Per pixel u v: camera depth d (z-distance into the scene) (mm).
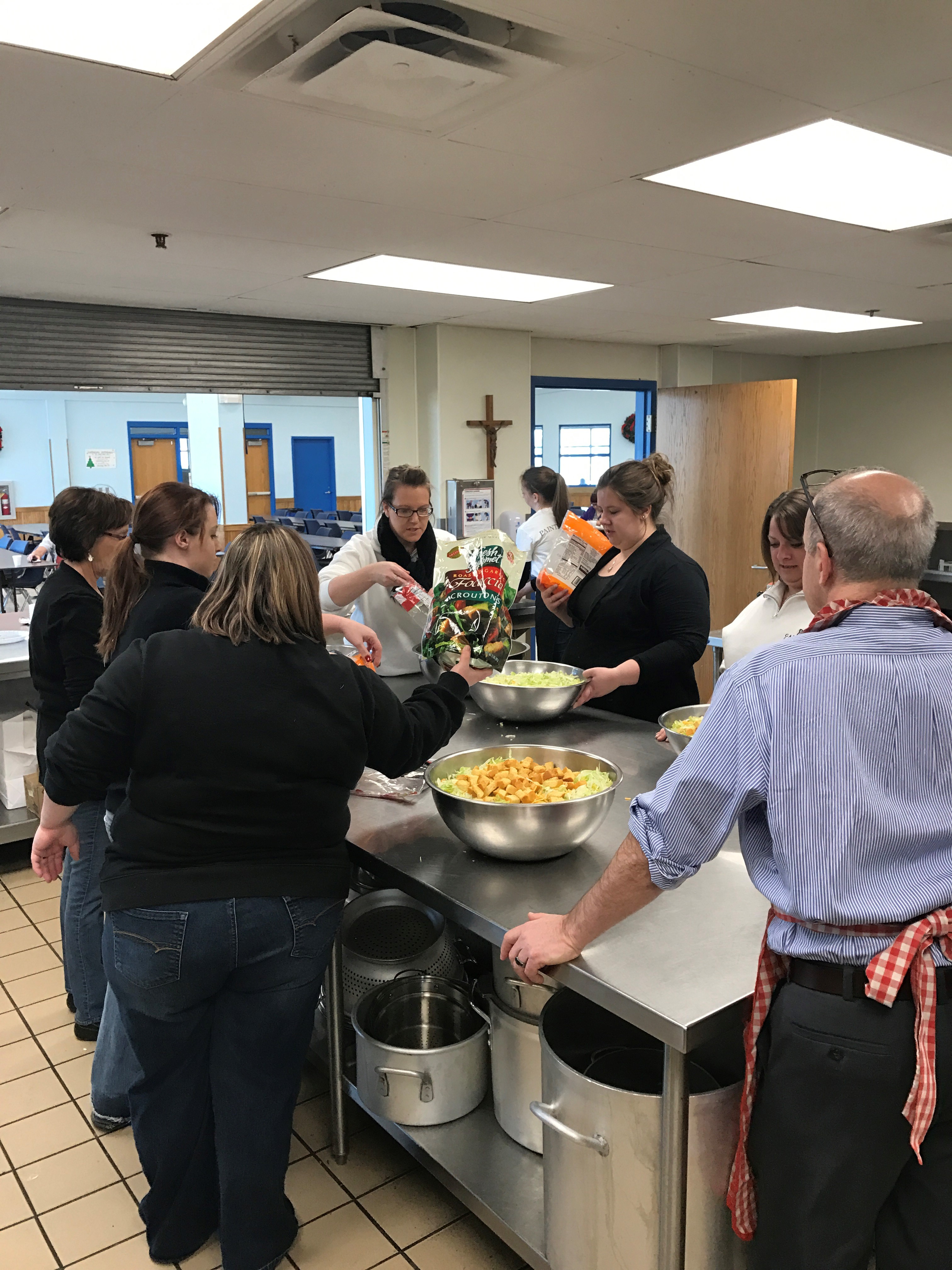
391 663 3018
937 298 5426
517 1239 1638
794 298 5387
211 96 2270
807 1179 1169
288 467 15672
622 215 3449
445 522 6586
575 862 1744
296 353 5969
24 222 3426
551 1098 1524
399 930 2312
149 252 3926
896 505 1146
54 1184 2053
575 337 7223
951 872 1102
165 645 1566
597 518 2805
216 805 1540
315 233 3656
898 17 1930
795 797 1111
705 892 1620
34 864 1950
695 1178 1354
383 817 1997
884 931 1111
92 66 2094
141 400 13766
